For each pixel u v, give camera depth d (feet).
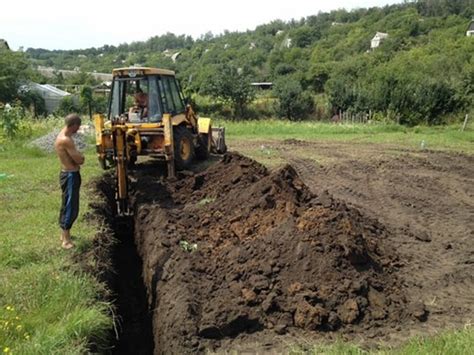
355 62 198.18
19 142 58.44
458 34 228.63
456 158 60.08
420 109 117.29
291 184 28.30
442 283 24.12
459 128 101.60
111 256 26.27
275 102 153.17
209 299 21.22
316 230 23.09
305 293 20.67
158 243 25.93
